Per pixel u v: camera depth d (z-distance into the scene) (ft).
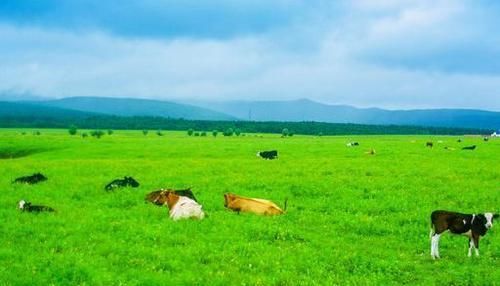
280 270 52.24
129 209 83.35
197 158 184.03
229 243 61.46
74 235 63.87
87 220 72.38
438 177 122.11
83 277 47.44
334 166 144.56
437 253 58.95
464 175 126.11
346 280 49.88
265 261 54.65
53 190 99.14
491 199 93.91
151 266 51.80
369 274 52.39
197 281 47.67
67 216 75.15
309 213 81.10
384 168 139.13
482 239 65.98
